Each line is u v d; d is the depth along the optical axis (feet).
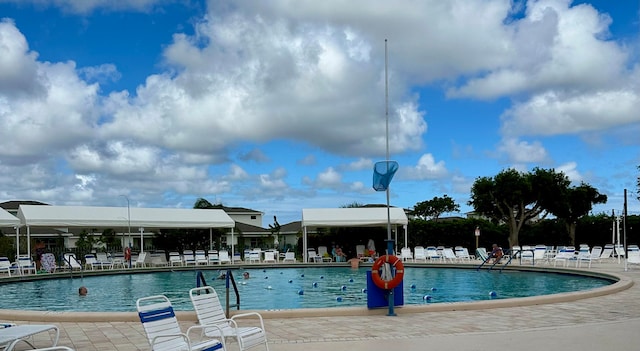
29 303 51.98
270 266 95.14
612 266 74.13
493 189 126.62
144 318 19.54
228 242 156.46
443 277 72.54
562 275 69.92
